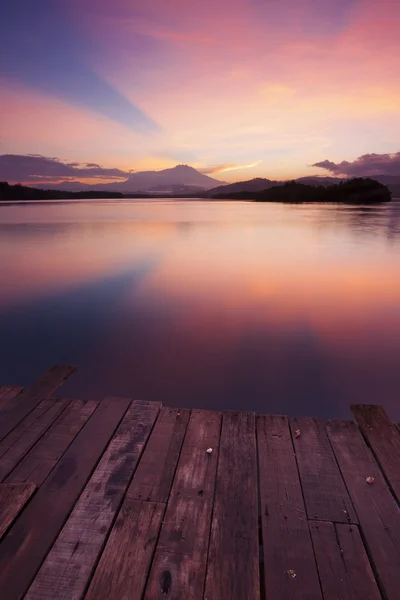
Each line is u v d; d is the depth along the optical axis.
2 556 2.13
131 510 2.44
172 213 45.25
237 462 2.89
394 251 15.48
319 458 2.95
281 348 6.15
